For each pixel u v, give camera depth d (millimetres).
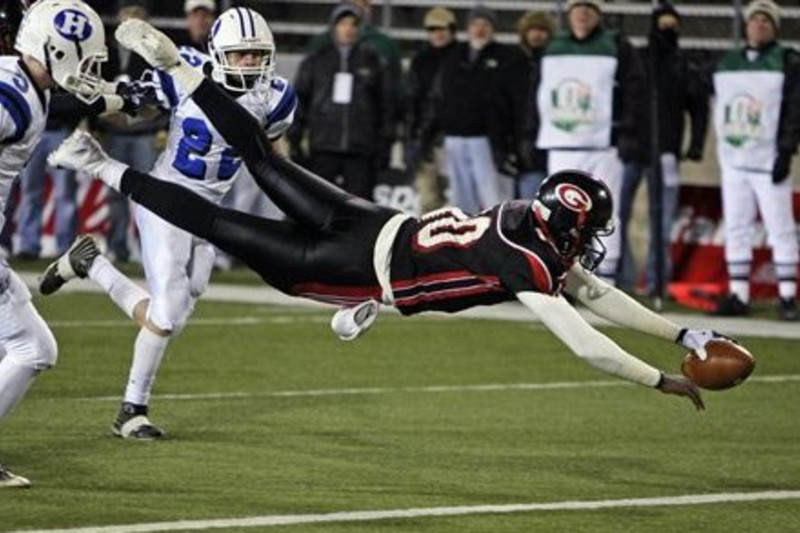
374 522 24062
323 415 33062
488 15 51750
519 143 50469
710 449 30297
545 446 30328
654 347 43062
